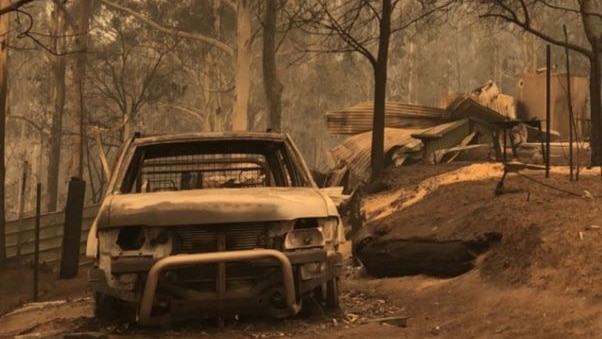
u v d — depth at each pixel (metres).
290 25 25.45
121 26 43.69
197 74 46.34
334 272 6.13
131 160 7.01
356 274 9.74
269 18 30.03
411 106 24.75
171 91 44.16
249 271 5.91
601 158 14.55
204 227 5.88
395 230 9.54
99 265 5.88
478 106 22.73
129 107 47.28
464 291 7.16
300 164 7.14
